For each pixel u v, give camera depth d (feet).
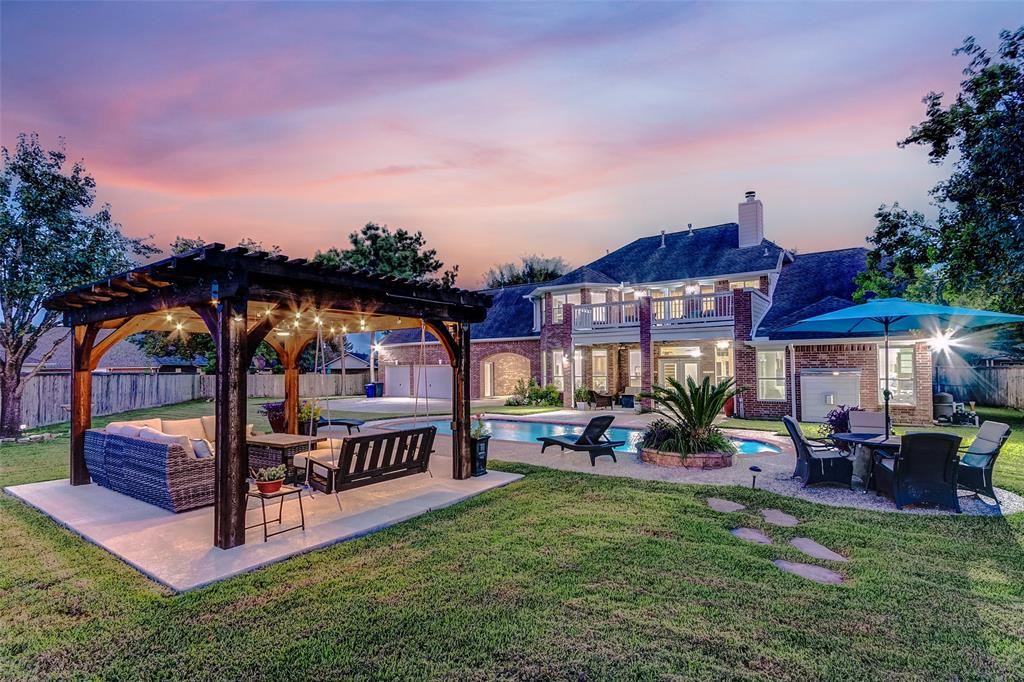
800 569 16.12
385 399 104.94
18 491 25.94
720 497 24.45
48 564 16.65
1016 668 10.79
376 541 18.48
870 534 19.12
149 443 22.88
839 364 55.21
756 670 10.77
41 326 47.32
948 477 22.08
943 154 56.24
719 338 62.23
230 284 17.48
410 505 22.89
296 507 22.56
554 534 19.19
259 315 30.66
